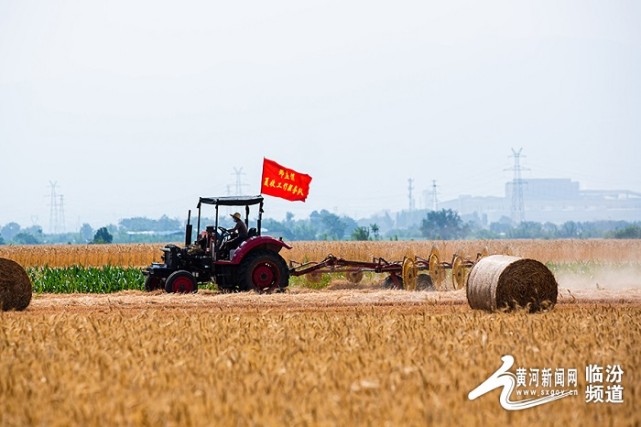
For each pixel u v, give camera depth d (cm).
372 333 2934
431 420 1788
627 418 1877
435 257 5506
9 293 4200
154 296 4850
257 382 2108
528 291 3822
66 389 2088
